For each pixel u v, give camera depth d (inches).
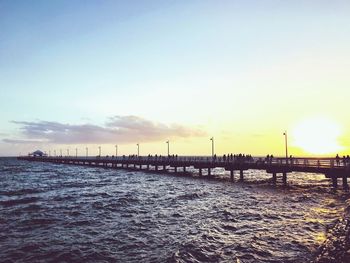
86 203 1241.4
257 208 1051.9
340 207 1002.7
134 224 869.8
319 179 2332.7
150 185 1959.9
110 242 703.1
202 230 782.5
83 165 5137.8
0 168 4655.5
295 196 1295.5
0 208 1147.3
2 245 686.5
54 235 764.6
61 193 1610.5
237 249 616.1
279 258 552.4
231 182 2006.6
